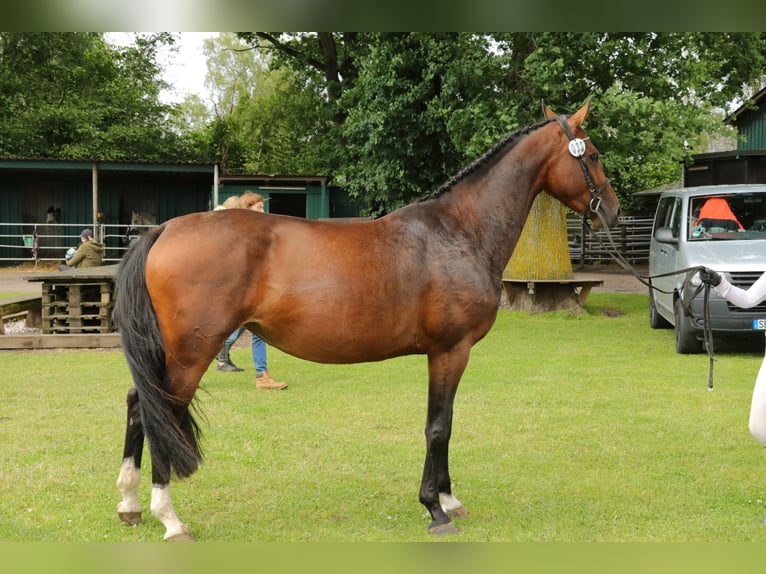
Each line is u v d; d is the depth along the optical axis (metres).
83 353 9.85
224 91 50.50
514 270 13.90
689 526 4.06
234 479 4.82
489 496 4.55
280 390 7.51
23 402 6.89
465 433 5.93
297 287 3.72
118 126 34.25
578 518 4.18
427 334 3.94
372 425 6.12
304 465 5.11
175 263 3.64
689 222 10.14
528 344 10.59
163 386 3.72
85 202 26.28
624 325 12.46
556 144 4.33
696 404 6.91
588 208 4.38
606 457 5.32
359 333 3.79
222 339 3.70
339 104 15.80
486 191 4.21
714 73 15.55
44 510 4.22
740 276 8.98
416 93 13.46
